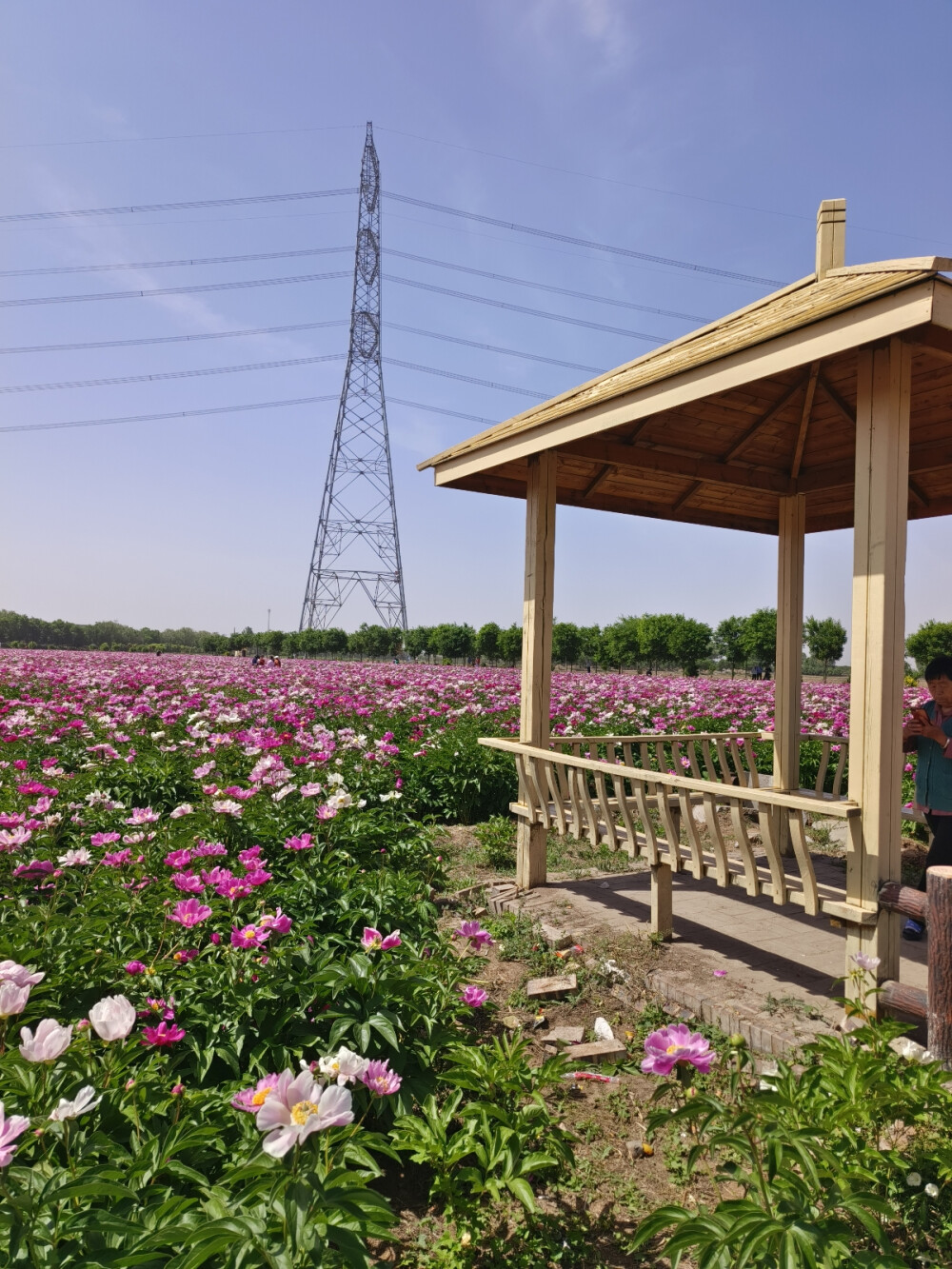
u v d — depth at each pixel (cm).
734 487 543
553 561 485
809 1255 152
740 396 435
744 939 399
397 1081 188
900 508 288
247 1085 230
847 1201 166
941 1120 210
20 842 343
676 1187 234
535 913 444
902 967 365
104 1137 188
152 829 412
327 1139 171
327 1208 161
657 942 392
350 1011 263
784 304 345
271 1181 169
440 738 799
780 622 546
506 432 461
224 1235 156
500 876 531
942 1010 240
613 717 1045
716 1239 162
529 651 488
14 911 314
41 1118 168
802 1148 170
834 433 486
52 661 2292
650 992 350
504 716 992
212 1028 247
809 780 803
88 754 691
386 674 1908
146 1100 212
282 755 637
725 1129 212
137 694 1285
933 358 351
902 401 287
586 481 539
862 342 266
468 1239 204
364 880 382
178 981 256
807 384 436
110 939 287
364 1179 174
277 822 439
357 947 325
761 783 696
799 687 541
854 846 293
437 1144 219
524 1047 314
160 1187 179
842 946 387
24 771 589
